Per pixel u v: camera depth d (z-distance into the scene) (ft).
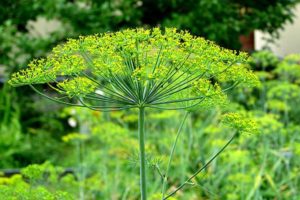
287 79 33.14
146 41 10.71
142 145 11.27
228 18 39.01
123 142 27.61
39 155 33.63
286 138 29.43
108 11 38.14
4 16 39.78
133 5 39.09
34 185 20.44
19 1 39.50
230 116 11.69
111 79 10.83
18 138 34.37
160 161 12.26
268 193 24.76
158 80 10.87
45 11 38.78
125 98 10.98
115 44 10.65
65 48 10.80
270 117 27.58
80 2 39.19
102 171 26.84
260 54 33.35
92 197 25.38
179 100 11.01
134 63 10.81
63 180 22.67
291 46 48.21
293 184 25.66
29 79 10.81
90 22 37.96
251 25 40.34
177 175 25.73
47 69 10.90
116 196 25.41
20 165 33.04
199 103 11.31
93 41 10.73
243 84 11.44
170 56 10.62
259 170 25.95
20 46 37.99
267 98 34.42
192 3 38.81
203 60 10.78
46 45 37.70
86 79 11.17
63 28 38.17
